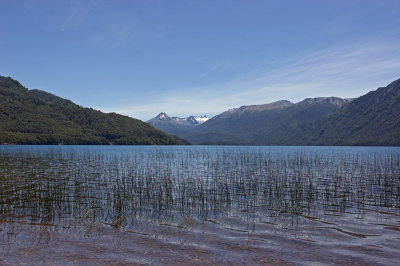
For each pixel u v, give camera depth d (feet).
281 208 34.76
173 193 43.37
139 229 26.35
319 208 34.68
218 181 55.21
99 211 32.53
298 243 22.63
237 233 25.26
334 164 89.66
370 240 23.22
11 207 33.30
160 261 19.25
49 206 33.47
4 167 75.56
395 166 80.48
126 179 55.57
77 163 91.97
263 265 18.54
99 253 20.59
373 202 37.91
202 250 21.17
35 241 22.97
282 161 95.81
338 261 19.08
